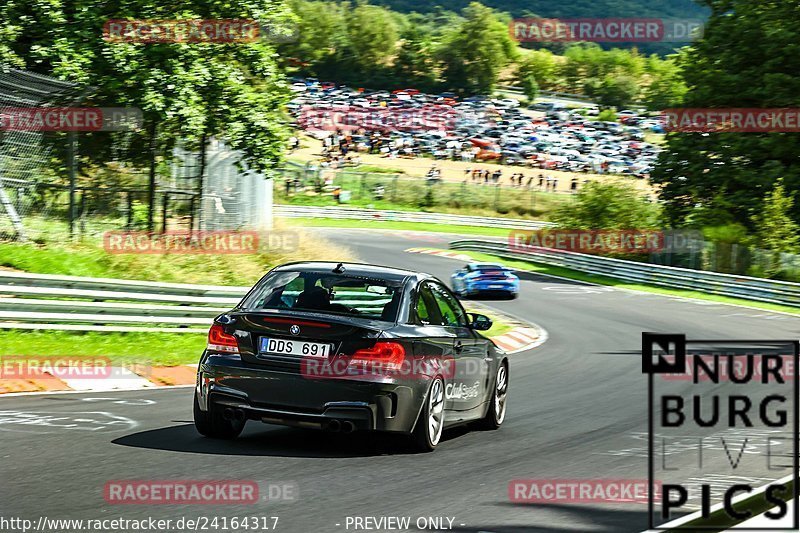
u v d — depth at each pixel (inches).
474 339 786.2
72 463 589.9
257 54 2000.5
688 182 4018.2
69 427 722.8
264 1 1985.7
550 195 6619.1
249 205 2253.9
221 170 2149.4
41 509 474.0
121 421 764.0
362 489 555.8
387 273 729.6
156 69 1823.3
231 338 673.6
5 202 1604.3
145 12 1902.1
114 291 1307.8
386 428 660.7
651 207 4343.0
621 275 3690.9
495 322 2153.1
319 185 6141.7
